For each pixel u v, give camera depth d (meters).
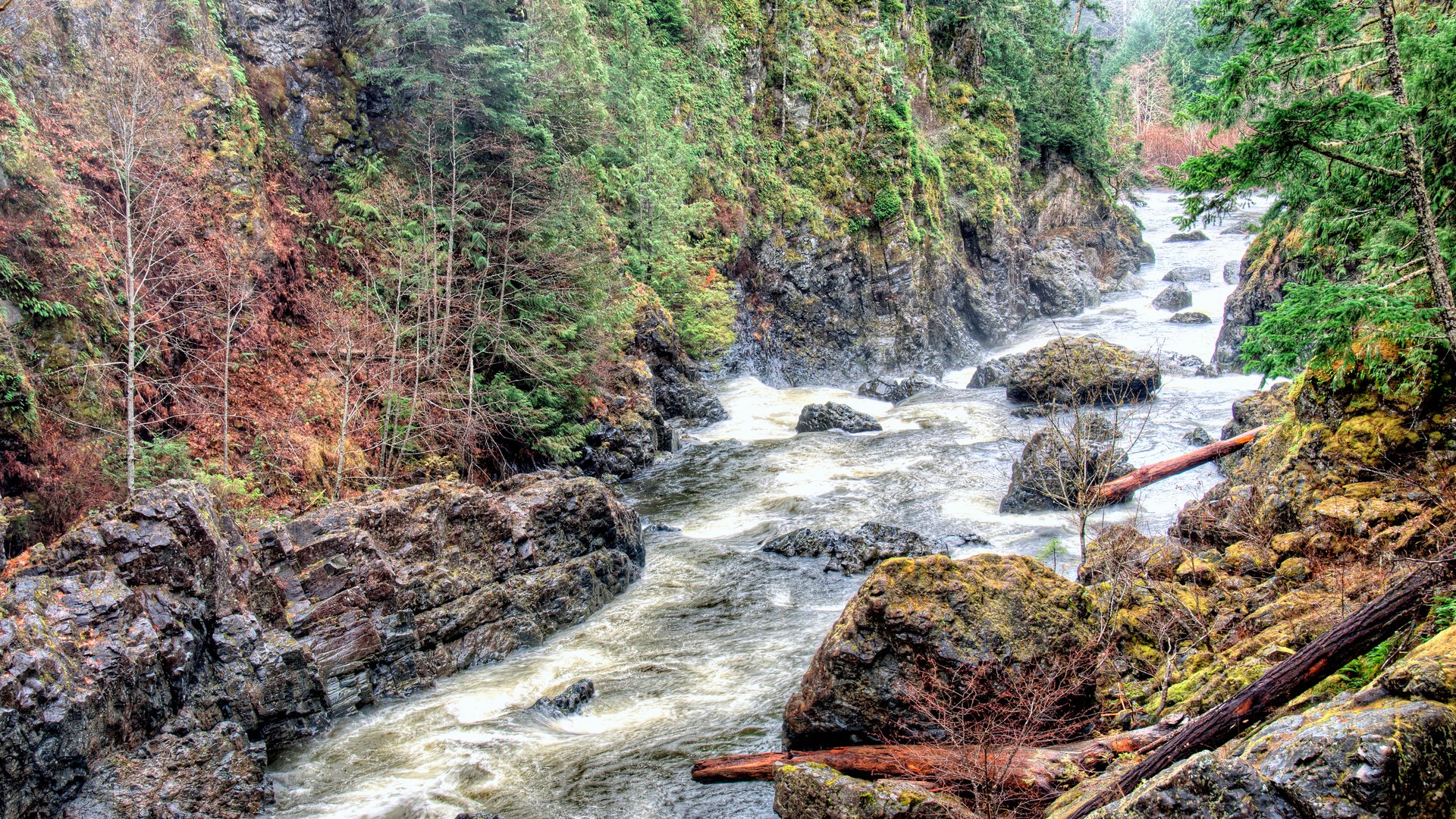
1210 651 12.22
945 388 40.41
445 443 25.98
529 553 18.75
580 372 28.45
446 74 27.78
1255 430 21.36
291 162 27.22
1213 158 11.80
